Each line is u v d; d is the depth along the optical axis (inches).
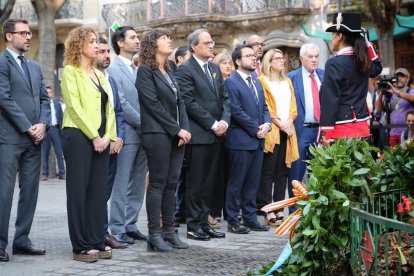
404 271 156.6
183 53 366.3
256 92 328.5
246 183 326.6
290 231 181.8
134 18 1018.1
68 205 259.1
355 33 254.8
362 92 258.5
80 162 257.1
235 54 329.7
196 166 301.6
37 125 269.4
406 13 820.6
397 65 831.7
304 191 178.5
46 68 684.1
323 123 254.5
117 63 303.7
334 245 173.8
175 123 271.6
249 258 261.4
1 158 264.5
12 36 268.8
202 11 937.5
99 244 262.4
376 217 148.7
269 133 339.3
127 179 296.0
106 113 266.8
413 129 410.6
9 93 264.5
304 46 350.6
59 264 253.8
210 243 293.7
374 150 194.4
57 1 690.8
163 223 282.7
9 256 269.3
